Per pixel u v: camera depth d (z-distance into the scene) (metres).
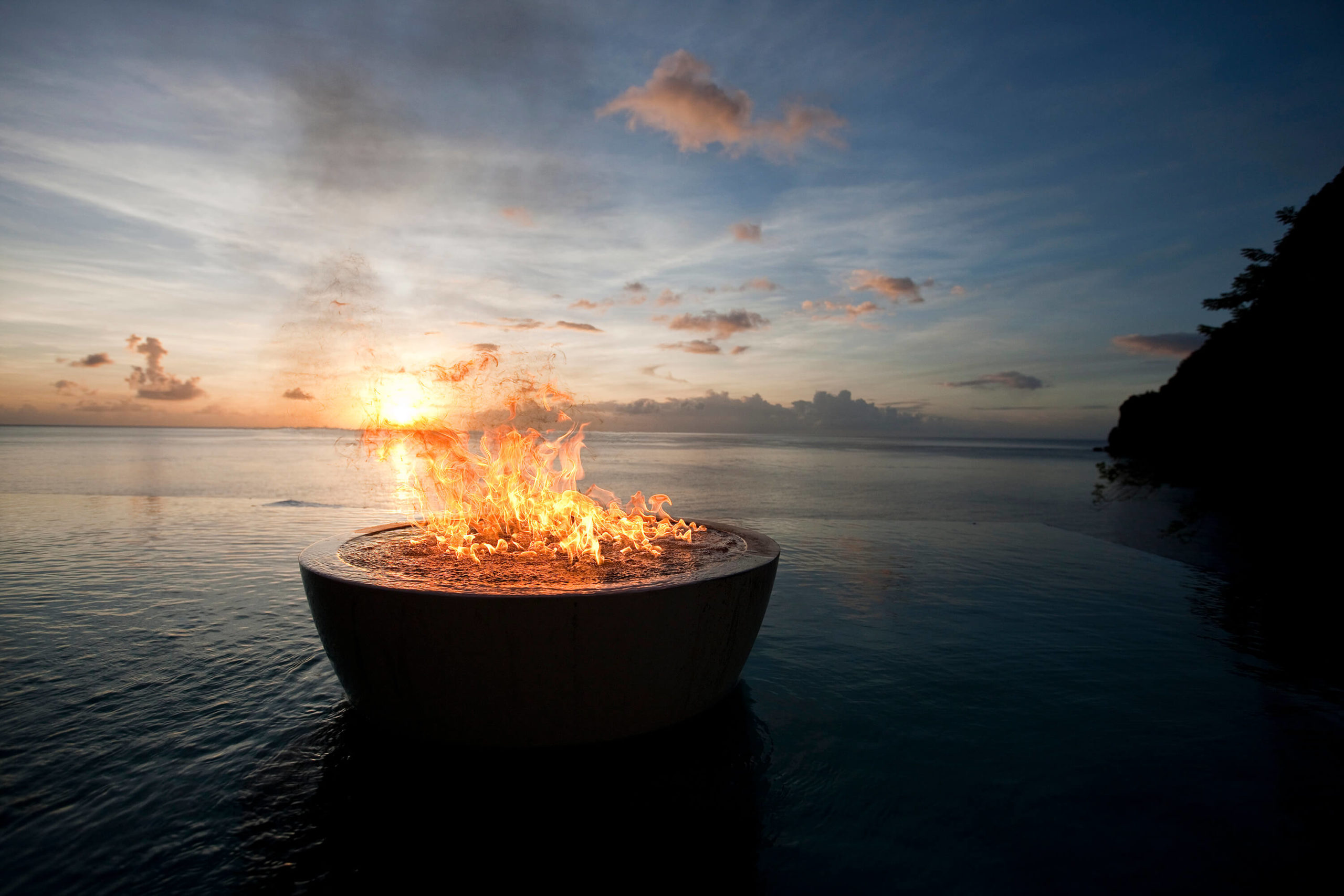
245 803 2.34
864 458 42.06
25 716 2.95
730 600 2.87
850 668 3.66
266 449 42.75
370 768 2.57
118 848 2.08
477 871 2.01
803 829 2.24
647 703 2.71
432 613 2.45
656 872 2.02
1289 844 2.16
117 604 4.65
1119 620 4.57
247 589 5.05
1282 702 3.24
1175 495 14.77
